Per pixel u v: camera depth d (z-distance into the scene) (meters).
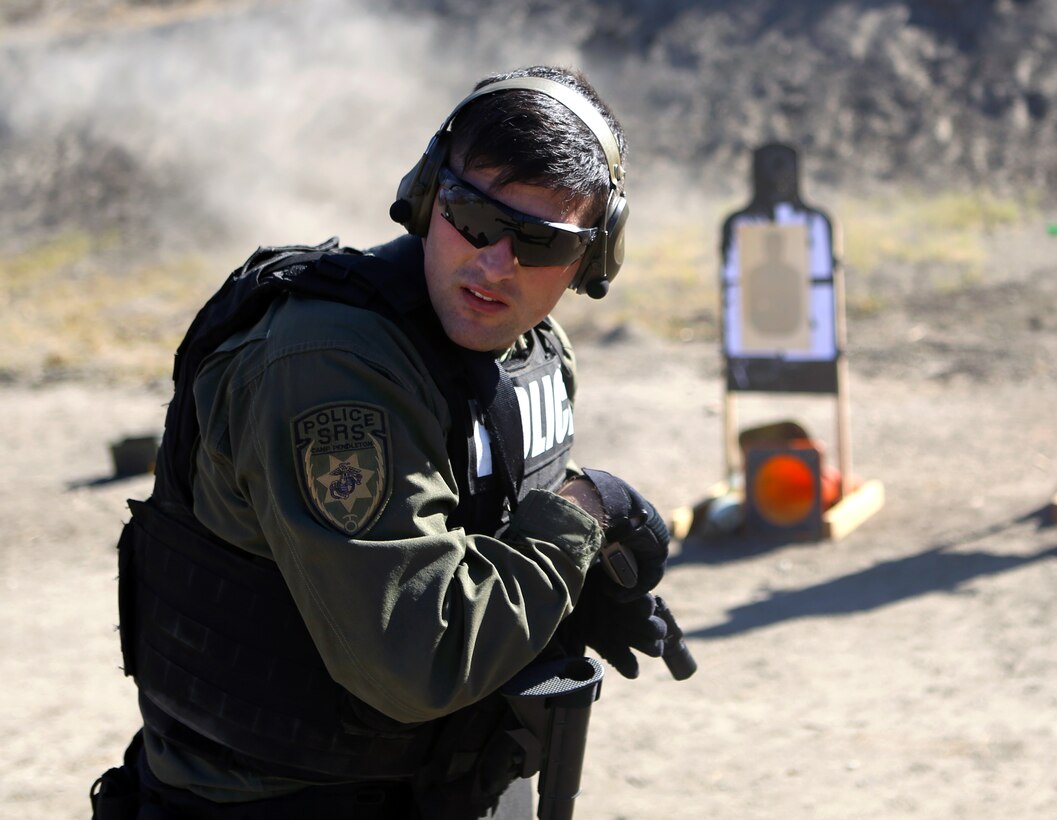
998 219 15.12
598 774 3.58
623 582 1.48
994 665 4.26
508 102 1.29
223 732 1.39
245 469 1.29
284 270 1.34
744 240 6.50
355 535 1.23
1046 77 18.94
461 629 1.24
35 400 10.74
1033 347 10.21
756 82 20.27
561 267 1.32
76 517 7.02
